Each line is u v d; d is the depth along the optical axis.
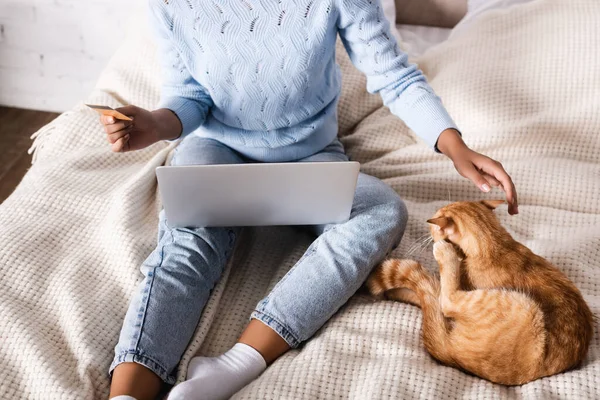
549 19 1.88
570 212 1.60
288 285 1.34
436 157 1.79
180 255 1.38
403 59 1.48
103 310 1.38
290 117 1.53
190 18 1.43
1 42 2.58
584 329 1.23
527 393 1.19
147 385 1.20
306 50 1.42
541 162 1.69
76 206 1.64
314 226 1.53
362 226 1.40
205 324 1.36
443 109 1.44
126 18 2.49
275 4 1.40
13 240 1.49
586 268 1.44
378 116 1.96
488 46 1.90
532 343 1.19
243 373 1.25
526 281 1.27
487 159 1.35
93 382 1.25
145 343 1.22
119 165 1.82
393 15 2.18
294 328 1.31
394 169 1.77
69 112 1.95
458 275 1.30
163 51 1.52
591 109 1.73
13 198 1.67
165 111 1.48
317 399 1.19
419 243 1.56
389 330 1.33
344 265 1.36
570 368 1.22
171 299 1.30
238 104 1.51
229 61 1.45
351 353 1.29
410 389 1.18
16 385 1.23
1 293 1.38
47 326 1.34
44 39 2.56
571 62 1.79
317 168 1.26
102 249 1.52
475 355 1.22
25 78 2.66
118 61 2.08
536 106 1.78
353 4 1.41
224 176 1.26
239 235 1.60
